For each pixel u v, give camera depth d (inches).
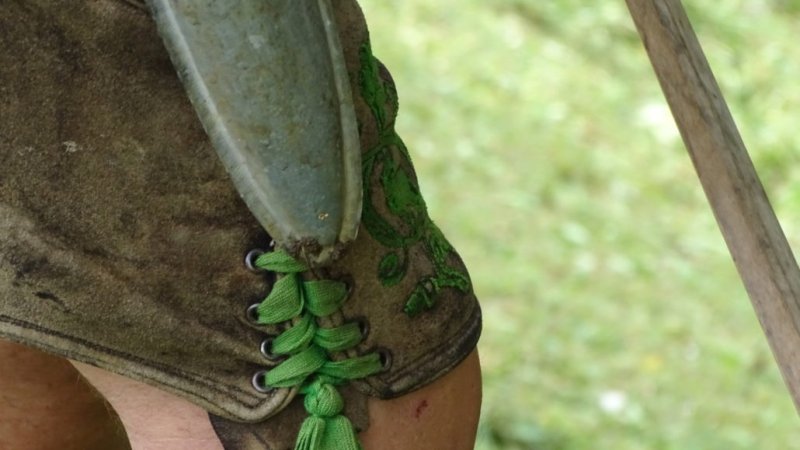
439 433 41.2
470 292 41.9
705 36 162.9
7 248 37.9
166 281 38.5
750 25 166.1
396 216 40.3
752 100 150.1
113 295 38.2
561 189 122.6
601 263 110.5
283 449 39.7
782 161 138.4
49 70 37.7
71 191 37.9
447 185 120.5
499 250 110.6
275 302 38.8
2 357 42.6
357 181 38.3
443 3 157.5
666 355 98.3
